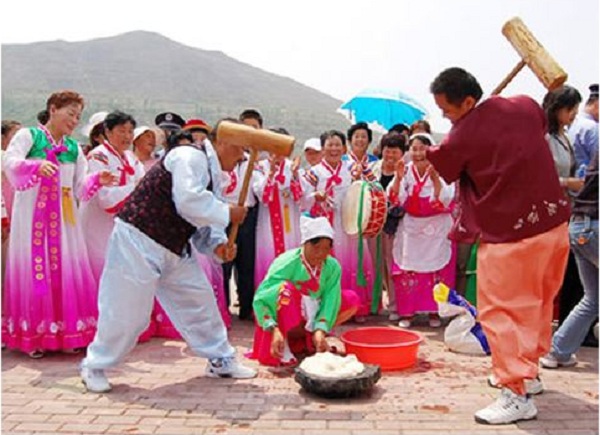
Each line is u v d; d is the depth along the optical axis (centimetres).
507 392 376
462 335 511
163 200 411
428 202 580
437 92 374
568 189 487
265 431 362
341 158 621
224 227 420
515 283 367
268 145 405
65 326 495
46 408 395
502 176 362
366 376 409
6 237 527
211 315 448
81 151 512
